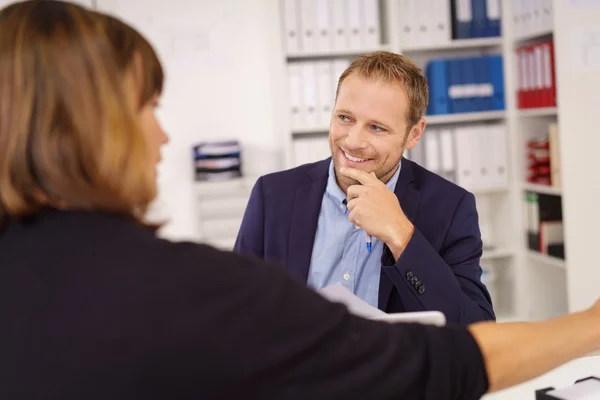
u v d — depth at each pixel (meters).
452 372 0.74
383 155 1.52
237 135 3.90
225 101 3.87
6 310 0.64
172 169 3.86
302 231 1.64
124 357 0.60
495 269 4.05
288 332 0.66
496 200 3.96
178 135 3.85
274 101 3.85
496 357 0.78
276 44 3.66
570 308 3.32
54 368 0.61
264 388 0.64
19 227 0.69
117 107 0.68
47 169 0.66
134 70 0.73
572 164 3.27
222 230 3.73
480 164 3.75
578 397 1.09
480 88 3.74
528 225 3.76
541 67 3.49
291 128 3.63
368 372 0.69
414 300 1.39
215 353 0.62
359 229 1.61
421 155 3.73
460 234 1.59
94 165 0.67
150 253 0.66
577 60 3.23
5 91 0.67
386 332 0.73
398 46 3.64
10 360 0.62
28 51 0.67
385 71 1.50
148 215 0.75
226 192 3.72
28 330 0.62
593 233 3.31
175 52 3.81
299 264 1.62
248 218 1.70
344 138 1.53
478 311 1.44
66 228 0.67
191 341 0.61
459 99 3.73
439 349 0.74
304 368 0.66
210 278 0.65
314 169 1.72
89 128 0.67
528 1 3.54
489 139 3.75
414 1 3.66
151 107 0.77
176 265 0.65
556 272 3.84
